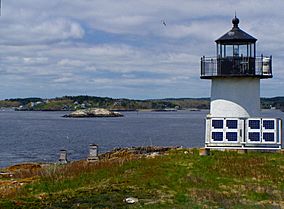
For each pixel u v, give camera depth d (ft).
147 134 285.84
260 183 61.11
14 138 254.06
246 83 87.86
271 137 78.64
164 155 80.38
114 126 399.03
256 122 78.95
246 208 51.34
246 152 78.89
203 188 58.44
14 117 654.12
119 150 132.36
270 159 72.79
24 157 162.30
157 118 631.56
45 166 90.89
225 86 88.53
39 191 60.03
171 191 57.06
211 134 80.28
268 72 86.17
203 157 73.97
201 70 89.20
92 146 103.96
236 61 86.12
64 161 113.60
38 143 222.69
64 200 54.03
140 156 88.22
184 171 65.72
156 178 62.28
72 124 439.22
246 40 84.69
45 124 437.17
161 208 50.44
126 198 53.78
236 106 88.07
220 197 54.70
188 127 373.20
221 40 85.40
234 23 87.45
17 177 78.48
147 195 55.11
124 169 68.95
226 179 62.49
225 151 79.20
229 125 79.77
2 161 149.48
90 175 66.95
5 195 58.13
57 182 63.98
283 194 57.00
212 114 90.48
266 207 51.75
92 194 56.13
